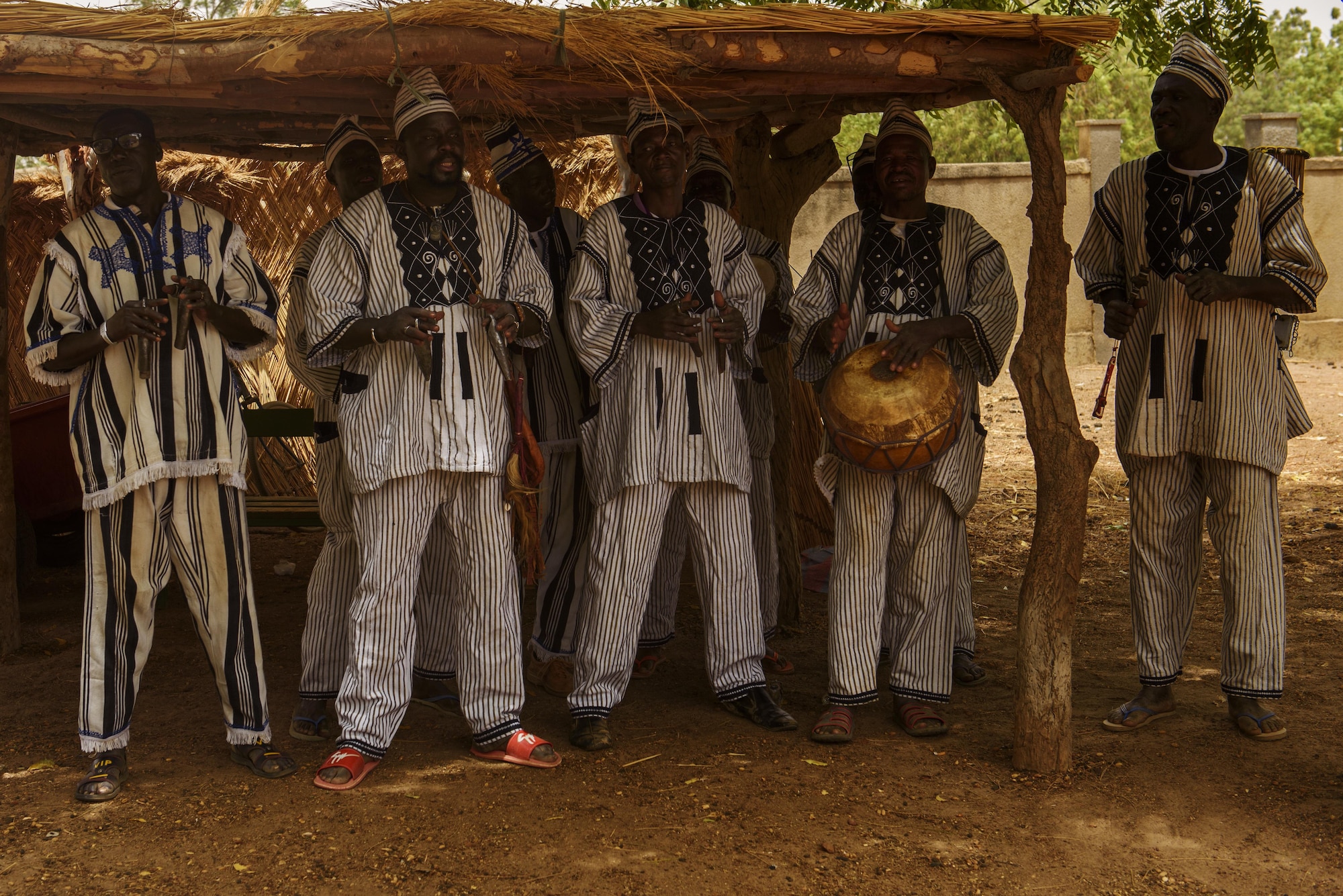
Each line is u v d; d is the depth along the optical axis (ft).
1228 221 12.71
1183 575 13.71
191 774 12.62
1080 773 12.30
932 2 18.45
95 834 11.13
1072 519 12.31
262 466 27.73
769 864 10.44
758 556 16.31
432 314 11.58
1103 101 59.06
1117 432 13.82
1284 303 12.75
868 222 13.58
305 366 13.64
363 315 12.21
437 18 11.38
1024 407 12.55
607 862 10.50
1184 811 11.40
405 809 11.63
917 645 13.73
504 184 15.37
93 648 11.91
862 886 10.07
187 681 16.19
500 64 11.70
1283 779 12.04
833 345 13.17
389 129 17.04
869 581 13.48
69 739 13.75
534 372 15.37
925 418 12.32
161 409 11.60
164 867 10.47
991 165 43.09
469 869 10.39
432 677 14.80
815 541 22.34
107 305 11.59
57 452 22.11
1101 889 9.98
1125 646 16.99
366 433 12.10
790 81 13.35
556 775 12.51
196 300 11.59
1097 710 14.23
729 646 13.96
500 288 12.45
